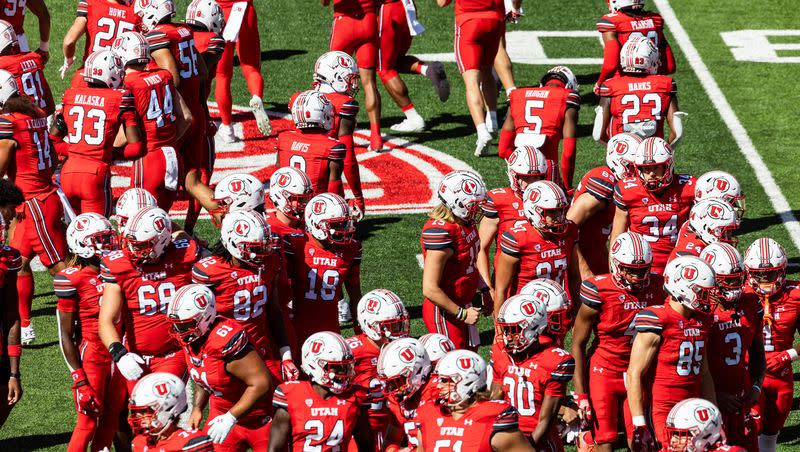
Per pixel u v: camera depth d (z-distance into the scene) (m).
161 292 26.64
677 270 24.80
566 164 37.94
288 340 27.47
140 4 38.78
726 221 28.84
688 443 20.44
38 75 41.72
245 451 25.92
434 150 50.03
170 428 21.39
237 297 26.20
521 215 31.62
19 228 35.25
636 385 25.31
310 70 57.22
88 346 27.62
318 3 64.44
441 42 60.28
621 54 38.94
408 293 38.22
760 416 28.73
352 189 38.25
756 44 60.06
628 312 26.50
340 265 29.17
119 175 47.88
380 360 23.14
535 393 24.77
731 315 27.06
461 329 29.97
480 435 21.44
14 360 28.58
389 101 55.75
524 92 38.00
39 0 51.00
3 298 28.33
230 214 26.20
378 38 49.31
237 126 52.22
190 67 38.84
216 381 24.59
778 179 47.06
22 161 35.22
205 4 40.91
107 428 27.94
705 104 53.88
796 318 28.66
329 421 22.92
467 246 29.38
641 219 31.41
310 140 34.47
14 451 29.56
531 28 62.22
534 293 25.27
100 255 27.20
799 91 55.06
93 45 46.00
